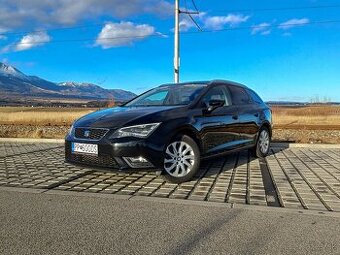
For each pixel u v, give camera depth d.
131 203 4.98
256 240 3.72
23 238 3.80
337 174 6.76
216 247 3.56
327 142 12.50
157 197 5.26
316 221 4.23
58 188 5.80
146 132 5.76
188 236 3.84
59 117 29.95
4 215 4.52
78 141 6.09
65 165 7.71
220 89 7.57
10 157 8.88
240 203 4.95
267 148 8.85
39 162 8.10
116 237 3.82
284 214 4.48
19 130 18.27
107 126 5.89
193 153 6.22
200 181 6.25
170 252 3.46
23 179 6.41
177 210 4.67
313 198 5.18
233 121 7.45
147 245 3.62
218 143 7.02
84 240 3.74
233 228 4.04
